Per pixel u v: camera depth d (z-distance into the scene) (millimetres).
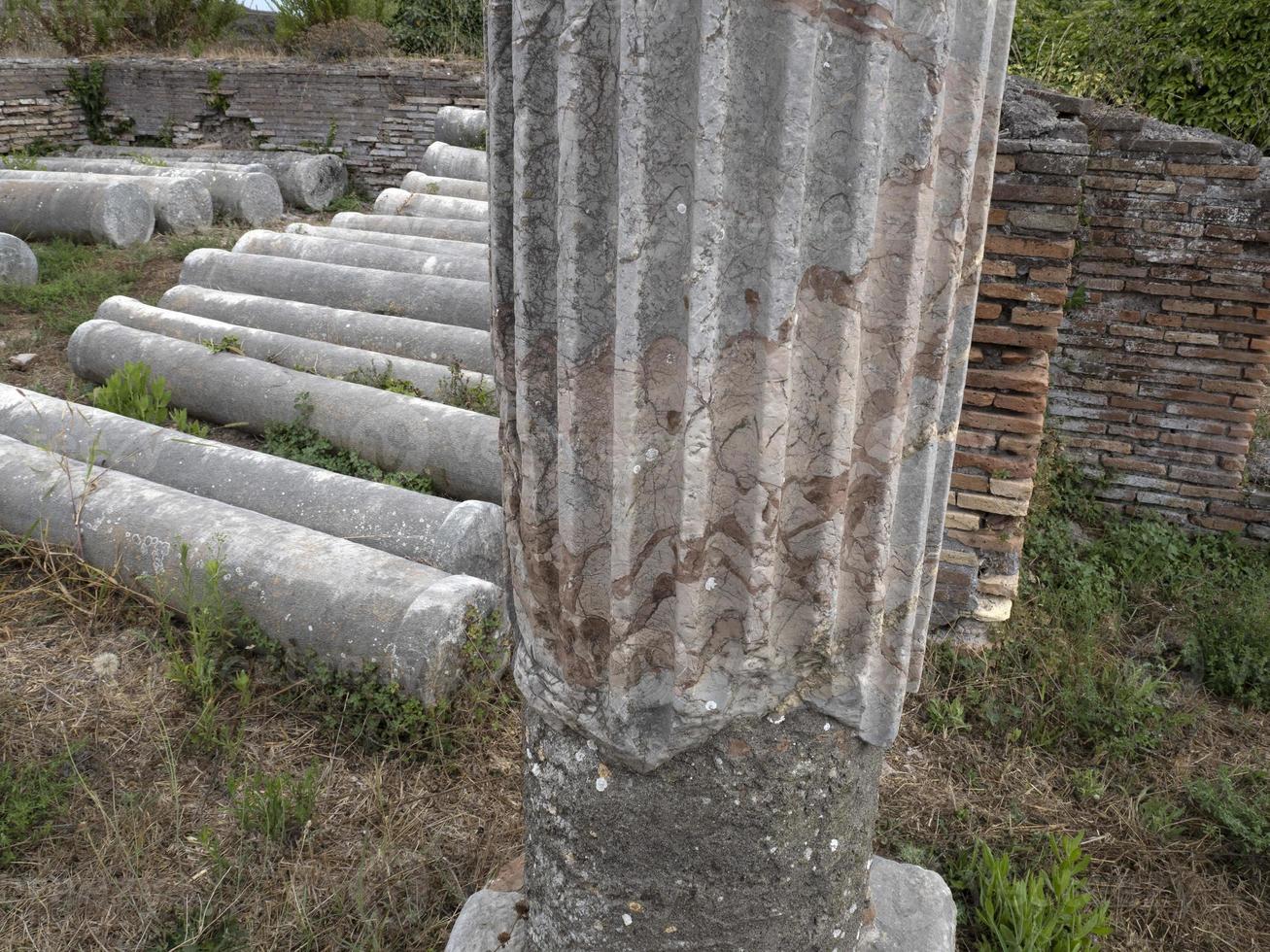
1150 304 5223
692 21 1444
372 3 14133
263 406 6117
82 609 4418
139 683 4074
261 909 3094
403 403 5785
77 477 4836
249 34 16125
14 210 9977
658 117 1491
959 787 3832
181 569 4293
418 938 2998
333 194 12773
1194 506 5531
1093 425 5578
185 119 13805
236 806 3404
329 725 3834
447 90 12727
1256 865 3500
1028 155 3822
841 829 2117
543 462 1876
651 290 1589
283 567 4141
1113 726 4082
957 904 3217
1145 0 8602
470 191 10281
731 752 1944
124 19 14766
